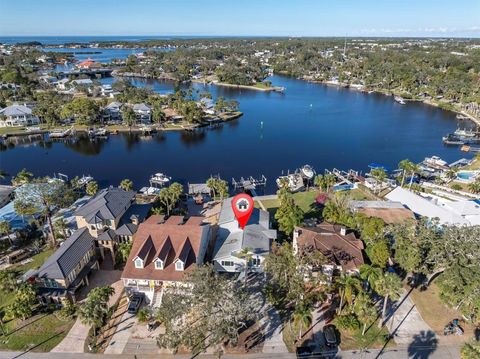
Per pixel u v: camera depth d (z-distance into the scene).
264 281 61.44
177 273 56.50
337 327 51.12
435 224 66.88
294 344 48.69
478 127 177.50
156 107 187.25
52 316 53.38
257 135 169.25
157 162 134.25
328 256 60.34
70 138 161.38
